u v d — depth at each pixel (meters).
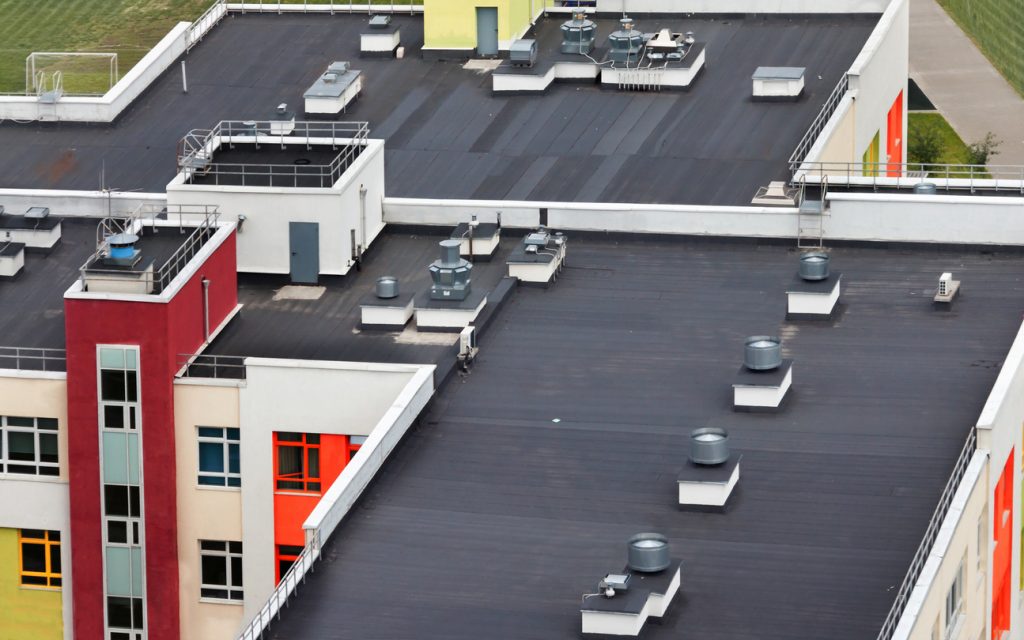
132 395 157.38
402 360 161.75
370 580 131.88
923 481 140.00
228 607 161.12
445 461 144.88
